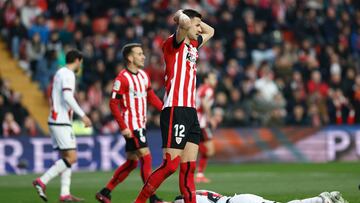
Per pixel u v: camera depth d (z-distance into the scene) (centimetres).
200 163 5184
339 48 8562
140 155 3662
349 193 3969
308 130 7350
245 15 8581
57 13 8206
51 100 4006
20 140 6462
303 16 8956
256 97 7500
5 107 6838
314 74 7988
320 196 2688
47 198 4112
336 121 7762
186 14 2986
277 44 8419
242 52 8212
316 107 7744
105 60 7650
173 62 2961
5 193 4394
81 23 7981
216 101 7419
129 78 3644
